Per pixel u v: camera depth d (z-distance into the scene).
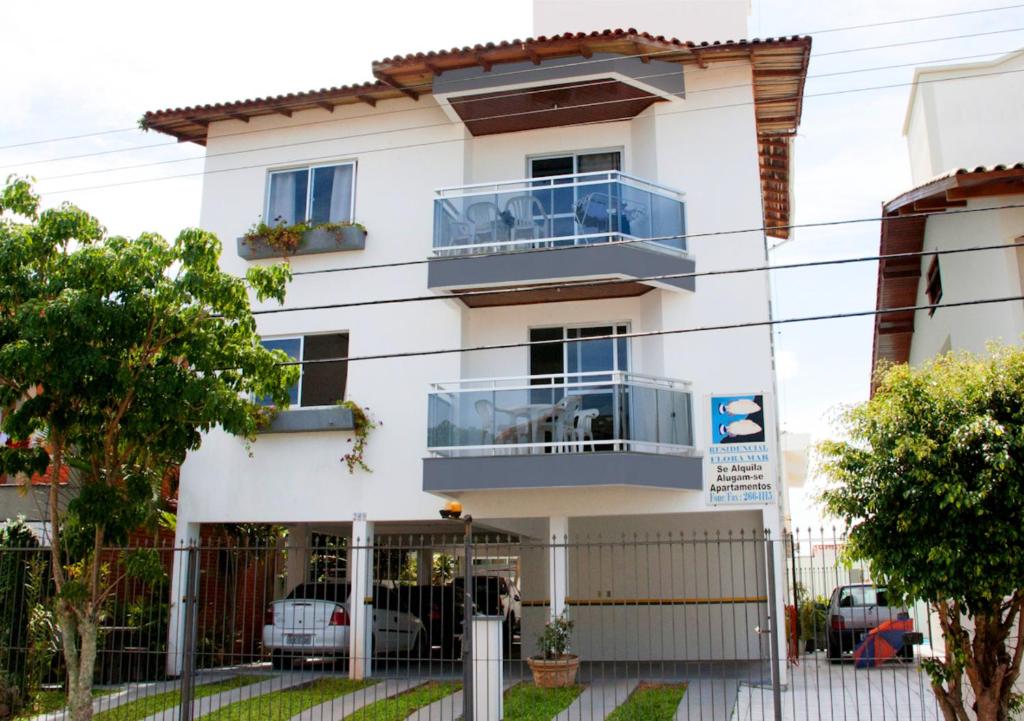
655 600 17.75
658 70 16.17
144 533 17.28
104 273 10.54
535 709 12.33
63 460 12.34
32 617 13.82
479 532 18.75
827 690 13.45
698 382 15.36
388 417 16.44
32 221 11.24
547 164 17.31
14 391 10.73
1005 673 8.86
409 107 17.56
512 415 14.80
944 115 16.95
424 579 20.38
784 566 14.59
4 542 14.52
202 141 19.06
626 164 16.95
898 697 12.84
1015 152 16.47
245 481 16.72
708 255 15.81
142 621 15.32
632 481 14.18
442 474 14.77
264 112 17.84
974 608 8.80
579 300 16.59
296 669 16.17
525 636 18.09
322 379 17.02
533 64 15.98
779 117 18.09
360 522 16.11
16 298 10.73
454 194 16.88
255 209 17.94
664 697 13.01
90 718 10.78
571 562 18.23
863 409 9.21
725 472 14.91
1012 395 8.71
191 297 11.02
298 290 17.33
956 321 14.80
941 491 8.37
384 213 17.28
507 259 15.54
